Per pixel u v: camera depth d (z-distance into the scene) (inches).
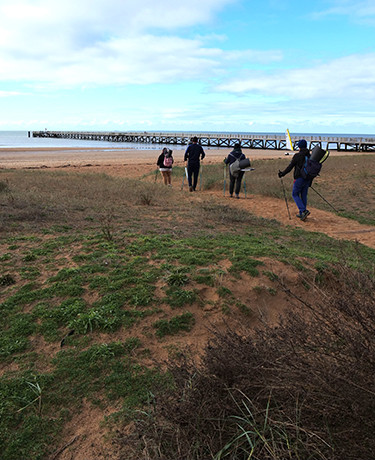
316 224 312.3
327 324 79.8
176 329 132.2
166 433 78.0
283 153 1567.4
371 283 86.9
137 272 163.8
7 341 119.6
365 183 522.6
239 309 145.2
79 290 147.3
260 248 204.5
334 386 68.4
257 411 75.2
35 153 1350.9
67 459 84.5
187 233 232.2
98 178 531.2
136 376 108.7
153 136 2770.7
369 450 64.4
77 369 109.7
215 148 2186.3
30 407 96.7
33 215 249.9
